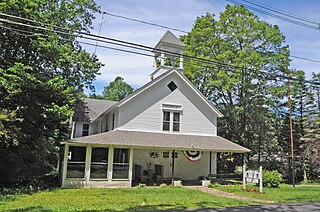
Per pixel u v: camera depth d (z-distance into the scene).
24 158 17.89
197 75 30.78
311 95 34.78
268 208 11.50
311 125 30.03
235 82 27.53
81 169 18.33
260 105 29.36
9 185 17.14
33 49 18.38
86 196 13.83
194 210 10.59
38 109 17.17
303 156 28.80
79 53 24.42
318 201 13.94
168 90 23.05
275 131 31.77
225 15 29.73
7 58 17.78
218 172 33.44
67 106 18.02
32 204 11.17
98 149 19.09
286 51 28.33
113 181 18.80
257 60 27.28
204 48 29.84
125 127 21.34
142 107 22.05
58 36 19.75
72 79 23.95
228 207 11.54
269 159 32.94
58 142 20.23
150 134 21.41
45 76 18.73
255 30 28.80
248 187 19.78
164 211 10.27
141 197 13.75
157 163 22.56
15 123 16.53
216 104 33.31
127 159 19.62
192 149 20.16
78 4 24.47
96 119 27.64
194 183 21.59
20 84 15.96
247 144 31.36
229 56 28.64
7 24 16.48
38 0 18.02
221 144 21.89
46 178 20.83
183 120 23.08
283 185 23.59
